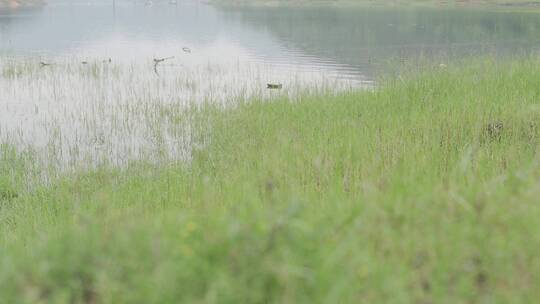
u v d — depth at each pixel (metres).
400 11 130.12
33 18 137.88
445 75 28.84
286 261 5.39
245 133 21.92
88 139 24.22
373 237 6.51
